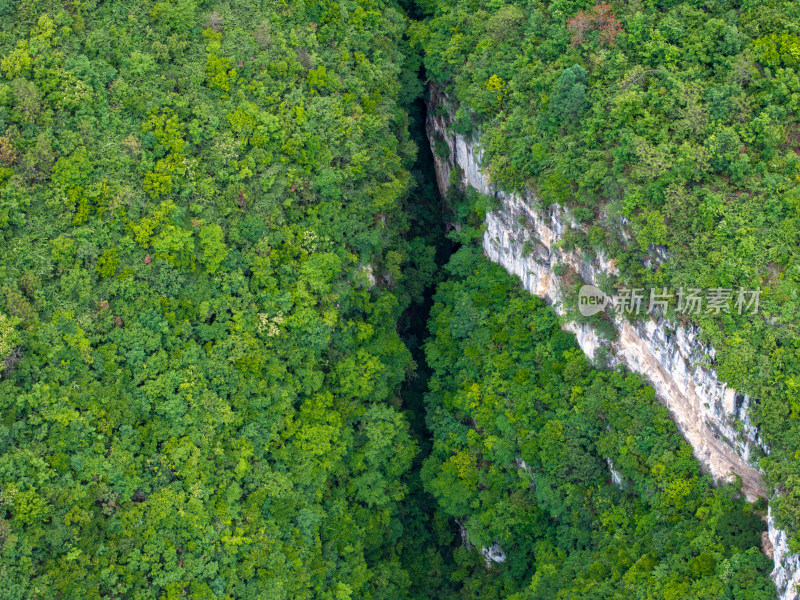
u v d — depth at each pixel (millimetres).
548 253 63719
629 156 57812
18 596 49219
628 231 57406
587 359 62500
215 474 57469
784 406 51625
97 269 56062
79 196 56469
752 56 58500
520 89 63688
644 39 61062
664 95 58781
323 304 62906
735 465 54844
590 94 60188
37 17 58625
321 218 63750
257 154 61562
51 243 55281
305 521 59281
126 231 57312
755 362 52656
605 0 63062
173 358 57188
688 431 57156
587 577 57875
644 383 59469
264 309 60781
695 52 59688
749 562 51906
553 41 62844
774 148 56750
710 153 56281
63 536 51344
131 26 60844
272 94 63219
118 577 52844
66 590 50719
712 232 55188
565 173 59844
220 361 58656
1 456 51094
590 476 60656
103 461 53562
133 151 58562
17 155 55688
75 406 53781
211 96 61719
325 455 61625
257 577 56844
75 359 54312
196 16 62906
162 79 60406
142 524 54219
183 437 56844
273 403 60531
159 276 57312
